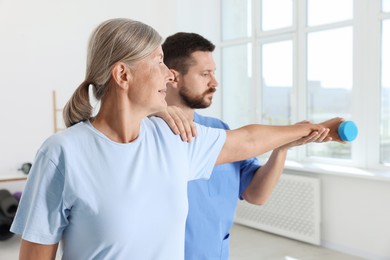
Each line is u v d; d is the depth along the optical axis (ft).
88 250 2.49
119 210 2.47
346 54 12.48
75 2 14.74
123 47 2.52
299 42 13.75
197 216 3.98
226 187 4.19
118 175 2.52
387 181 11.00
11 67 13.76
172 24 15.87
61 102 14.65
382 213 11.21
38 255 2.48
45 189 2.44
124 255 2.51
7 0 13.60
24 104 14.02
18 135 13.96
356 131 3.57
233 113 16.63
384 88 11.68
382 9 11.54
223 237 4.22
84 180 2.46
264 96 15.37
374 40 11.63
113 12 15.47
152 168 2.65
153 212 2.59
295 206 13.10
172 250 2.68
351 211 11.91
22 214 2.55
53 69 14.44
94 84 2.64
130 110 2.65
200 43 4.04
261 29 15.25
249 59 15.72
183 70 4.00
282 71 14.55
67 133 2.56
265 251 12.18
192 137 3.01
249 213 14.74
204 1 16.43
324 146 13.41
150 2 16.30
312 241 12.64
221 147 3.14
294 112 14.07
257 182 4.24
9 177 12.96
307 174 13.07
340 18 12.59
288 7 14.16
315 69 13.48
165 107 2.72
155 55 2.64
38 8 14.11
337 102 12.86
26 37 13.96
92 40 2.64
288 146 3.91
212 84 4.10
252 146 3.29
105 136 2.59
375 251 11.39
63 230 2.56
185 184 2.80
